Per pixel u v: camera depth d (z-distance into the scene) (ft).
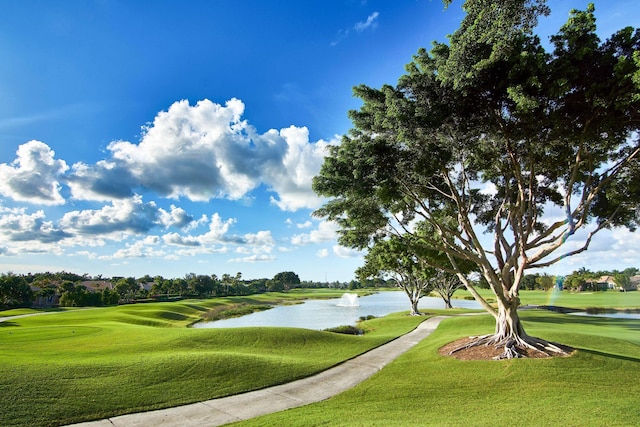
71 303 266.16
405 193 61.72
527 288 402.93
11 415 37.45
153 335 84.02
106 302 284.00
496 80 46.11
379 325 137.18
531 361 53.78
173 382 49.93
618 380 47.29
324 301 375.66
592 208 64.69
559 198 68.49
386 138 54.90
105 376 49.44
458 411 39.17
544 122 48.14
